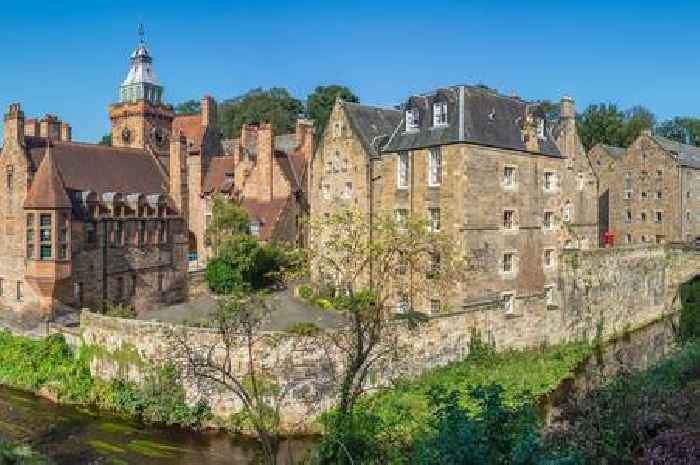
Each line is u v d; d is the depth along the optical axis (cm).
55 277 5141
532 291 5309
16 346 4600
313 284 5162
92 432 3569
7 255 5481
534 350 5012
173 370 3778
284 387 3656
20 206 5359
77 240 5409
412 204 5178
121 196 5869
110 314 4856
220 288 5862
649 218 9369
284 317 4609
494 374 4150
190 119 8425
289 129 13425
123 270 5862
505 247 5097
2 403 4009
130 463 3181
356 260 3884
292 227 7069
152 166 6588
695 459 1733
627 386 2194
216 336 3703
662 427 2069
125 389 3953
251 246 5978
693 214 9350
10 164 5434
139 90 8112
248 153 7506
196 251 7900
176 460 3228
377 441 2644
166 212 6291
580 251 5688
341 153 5788
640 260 6444
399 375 3938
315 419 3638
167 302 6309
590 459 1931
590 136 12656
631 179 9556
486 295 4925
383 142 5684
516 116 5378
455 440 1706
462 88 4997
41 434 3531
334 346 3681
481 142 4881
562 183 5634
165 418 3716
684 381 2889
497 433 1747
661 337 5925
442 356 4234
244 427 3584
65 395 4066
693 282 6825
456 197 4822
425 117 5197
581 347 5281
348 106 5828
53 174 5212
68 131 7312
